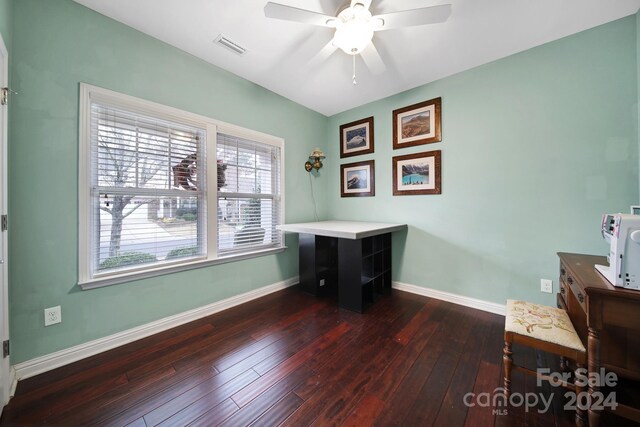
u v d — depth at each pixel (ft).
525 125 7.20
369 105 10.74
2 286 4.30
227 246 8.45
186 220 7.44
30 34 4.98
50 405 4.31
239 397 4.50
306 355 5.74
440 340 6.32
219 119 8.07
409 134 9.51
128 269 6.31
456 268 8.57
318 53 7.36
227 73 8.27
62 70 5.33
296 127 10.77
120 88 6.10
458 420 4.00
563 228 6.73
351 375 5.06
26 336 4.97
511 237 7.51
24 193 4.93
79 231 5.56
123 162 6.27
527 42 6.81
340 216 11.94
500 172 7.64
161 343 6.25
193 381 4.91
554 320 4.43
